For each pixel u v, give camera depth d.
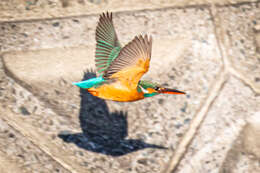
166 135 10.96
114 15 12.67
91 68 11.46
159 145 10.74
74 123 10.59
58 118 10.54
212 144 11.07
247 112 11.85
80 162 9.97
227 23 13.37
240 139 11.34
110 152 10.35
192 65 12.30
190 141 10.99
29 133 10.09
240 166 10.83
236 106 11.91
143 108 11.26
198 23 13.07
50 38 11.79
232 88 12.20
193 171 10.48
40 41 11.67
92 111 10.92
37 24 12.02
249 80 12.48
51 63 11.30
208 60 12.52
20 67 11.07
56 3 12.61
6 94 10.54
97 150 10.29
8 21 11.91
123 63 6.54
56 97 10.87
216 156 10.87
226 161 10.84
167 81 11.79
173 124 11.19
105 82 6.88
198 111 11.55
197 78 12.11
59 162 9.80
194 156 10.73
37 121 10.35
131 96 6.96
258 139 11.41
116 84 6.84
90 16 12.53
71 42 11.81
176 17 13.05
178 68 12.12
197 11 13.36
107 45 7.68
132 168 10.20
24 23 11.98
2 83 10.70
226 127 11.46
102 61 7.62
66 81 11.16
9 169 9.31
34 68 11.13
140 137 10.79
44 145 9.98
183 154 10.72
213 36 12.95
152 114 11.21
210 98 11.88
